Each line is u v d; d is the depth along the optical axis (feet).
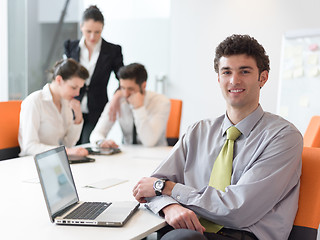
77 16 15.30
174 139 10.69
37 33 13.66
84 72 8.54
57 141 8.86
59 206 4.28
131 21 17.07
